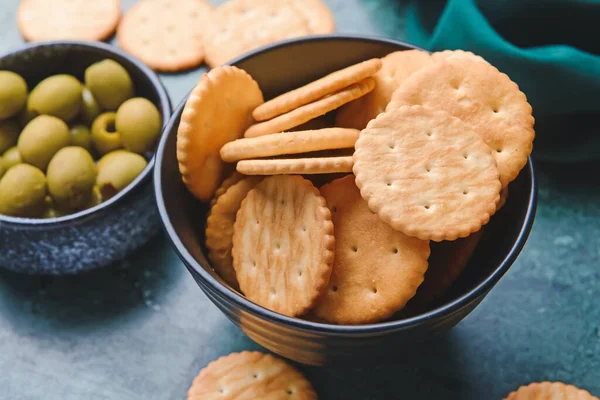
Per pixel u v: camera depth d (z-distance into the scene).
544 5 0.42
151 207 0.39
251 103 0.34
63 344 0.38
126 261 0.40
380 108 0.34
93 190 0.39
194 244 0.32
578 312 0.38
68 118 0.41
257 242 0.32
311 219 0.31
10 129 0.41
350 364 0.33
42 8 0.48
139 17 0.48
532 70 0.40
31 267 0.38
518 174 0.32
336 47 0.35
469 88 0.32
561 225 0.41
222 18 0.47
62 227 0.36
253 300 0.32
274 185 0.32
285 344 0.31
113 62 0.41
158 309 0.39
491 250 0.32
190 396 0.36
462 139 0.31
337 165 0.30
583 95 0.41
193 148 0.31
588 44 0.44
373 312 0.31
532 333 0.38
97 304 0.39
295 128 0.34
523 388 0.36
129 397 0.36
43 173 0.39
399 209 0.30
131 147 0.40
